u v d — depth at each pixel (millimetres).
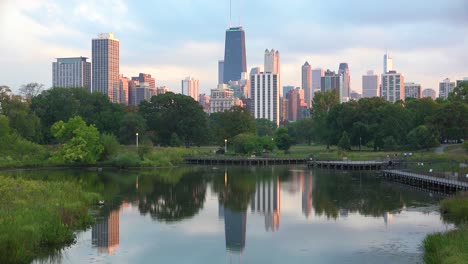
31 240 37719
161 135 172625
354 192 74812
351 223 50938
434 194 71312
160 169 117250
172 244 42781
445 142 163625
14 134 119125
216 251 40625
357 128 152250
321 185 84438
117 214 55562
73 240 41906
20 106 134250
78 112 164625
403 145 148875
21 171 105812
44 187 55281
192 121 170500
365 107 157750
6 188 51531
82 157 114000
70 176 95750
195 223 51656
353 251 39844
